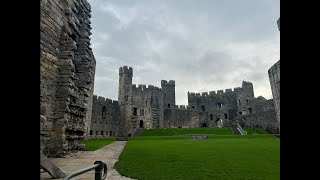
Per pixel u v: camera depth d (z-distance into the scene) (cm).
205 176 855
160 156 1440
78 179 802
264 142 2688
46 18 1455
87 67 2017
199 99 9481
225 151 1727
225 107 9038
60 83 1541
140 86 7844
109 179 820
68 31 1692
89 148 2058
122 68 7781
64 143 1482
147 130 6750
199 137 4184
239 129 6269
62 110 1509
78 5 1914
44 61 1422
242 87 8831
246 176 854
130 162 1185
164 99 9019
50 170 809
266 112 6112
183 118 8606
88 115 4988
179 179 809
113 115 7494
